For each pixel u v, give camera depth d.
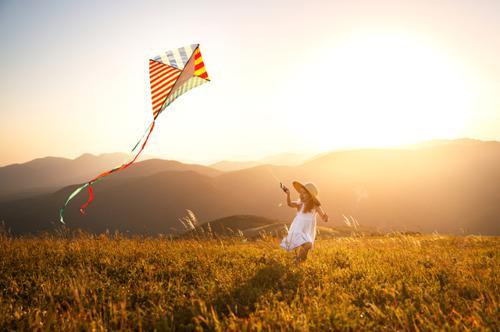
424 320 4.02
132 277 6.30
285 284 5.63
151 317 4.40
